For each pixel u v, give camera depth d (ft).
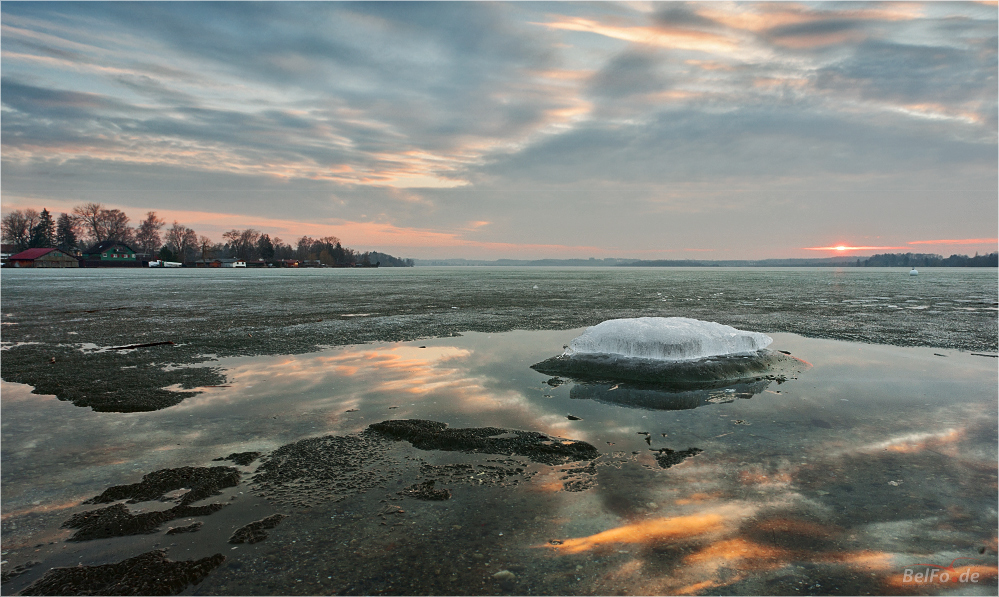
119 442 13.12
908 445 12.76
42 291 77.77
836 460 11.80
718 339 23.18
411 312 45.60
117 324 37.24
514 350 26.30
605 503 9.71
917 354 24.88
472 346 27.50
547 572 7.53
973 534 8.52
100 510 9.52
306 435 13.67
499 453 12.36
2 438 13.37
